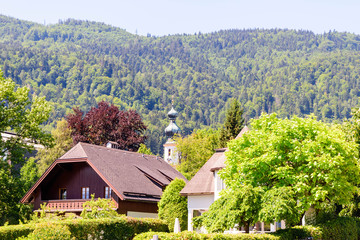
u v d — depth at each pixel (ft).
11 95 238.07
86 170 251.60
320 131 183.21
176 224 181.78
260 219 159.94
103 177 238.89
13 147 241.96
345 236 190.70
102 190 245.04
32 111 243.81
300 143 176.65
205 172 257.14
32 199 258.78
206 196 247.09
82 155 247.29
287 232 164.14
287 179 173.27
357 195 221.87
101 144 418.51
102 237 153.89
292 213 160.04
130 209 244.83
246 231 167.22
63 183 255.29
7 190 236.43
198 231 246.47
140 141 422.82
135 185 251.39
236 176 184.44
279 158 174.70
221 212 161.27
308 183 177.47
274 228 229.86
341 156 178.09
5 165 236.43
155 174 276.41
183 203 248.93
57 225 136.77
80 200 243.81
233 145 188.96
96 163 245.45
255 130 190.29
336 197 182.09
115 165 257.34
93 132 420.77
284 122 182.91
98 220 153.48
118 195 234.38
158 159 310.04
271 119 193.16
